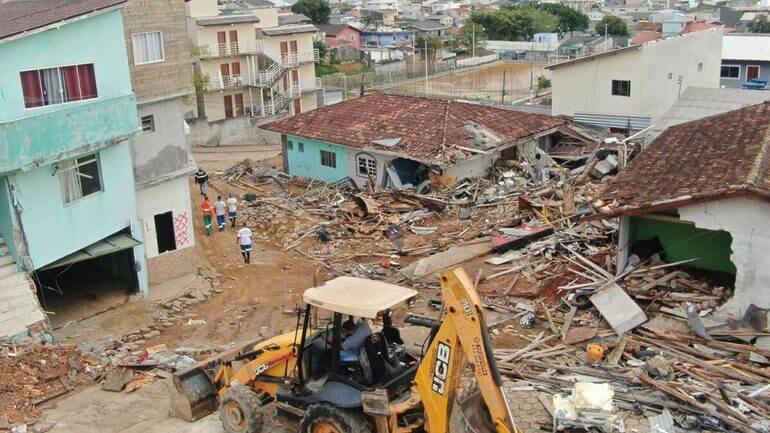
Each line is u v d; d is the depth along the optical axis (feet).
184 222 87.10
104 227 75.25
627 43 310.86
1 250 66.49
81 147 68.64
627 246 66.08
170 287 83.56
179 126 86.58
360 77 274.77
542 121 126.00
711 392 45.52
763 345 51.65
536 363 52.13
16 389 55.31
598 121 138.10
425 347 36.27
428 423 35.55
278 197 118.11
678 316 56.85
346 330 38.65
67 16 67.72
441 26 411.34
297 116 137.28
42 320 64.69
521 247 81.15
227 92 216.54
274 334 69.62
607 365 50.98
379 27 406.21
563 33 401.49
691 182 60.54
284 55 229.45
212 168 151.53
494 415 32.17
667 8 548.72
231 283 84.28
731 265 62.95
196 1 225.56
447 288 33.22
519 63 327.47
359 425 37.11
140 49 81.35
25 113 65.46
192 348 65.57
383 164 116.37
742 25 381.60
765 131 68.74
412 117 124.36
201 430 47.21
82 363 60.75
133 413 52.16
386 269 83.10
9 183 64.18
